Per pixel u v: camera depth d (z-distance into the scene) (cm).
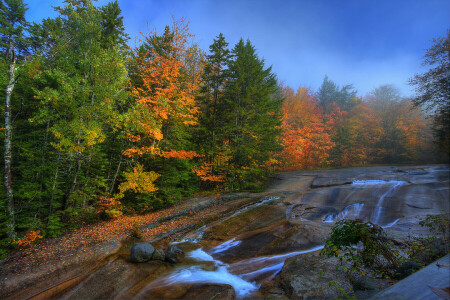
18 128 1520
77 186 1384
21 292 615
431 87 1788
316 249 734
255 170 1828
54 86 1484
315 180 1953
